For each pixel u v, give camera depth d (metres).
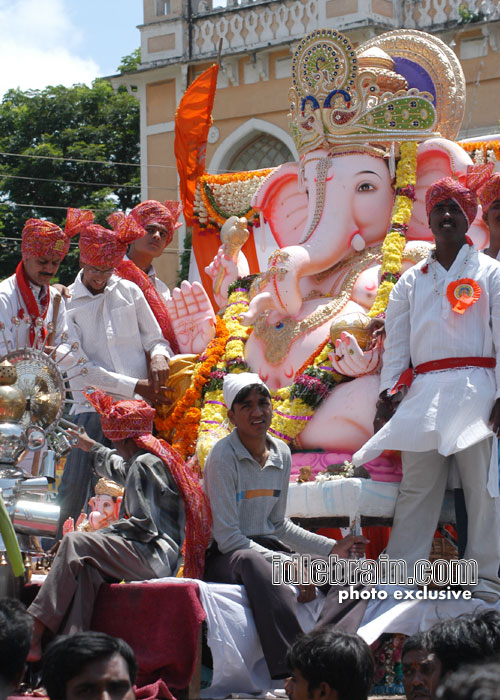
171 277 24.64
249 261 9.77
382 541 7.46
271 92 25.80
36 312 7.03
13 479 5.64
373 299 7.77
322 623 5.80
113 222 7.98
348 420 7.27
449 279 6.46
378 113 8.02
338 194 8.05
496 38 22.62
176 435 7.96
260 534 6.04
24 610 4.40
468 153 8.84
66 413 8.22
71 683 3.97
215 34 26.48
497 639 4.32
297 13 25.41
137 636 5.39
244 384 6.09
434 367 6.42
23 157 26.77
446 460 6.45
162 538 5.70
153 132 27.23
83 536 5.47
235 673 5.54
